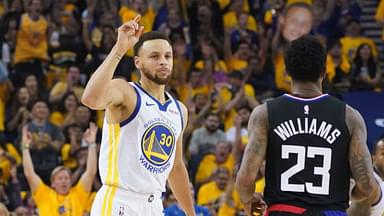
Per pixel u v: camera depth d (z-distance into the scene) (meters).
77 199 23.53
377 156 16.14
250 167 12.06
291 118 12.17
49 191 23.47
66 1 35.03
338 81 33.97
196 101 31.06
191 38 35.09
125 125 13.52
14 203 26.31
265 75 33.84
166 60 13.72
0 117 30.70
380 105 31.97
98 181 27.11
